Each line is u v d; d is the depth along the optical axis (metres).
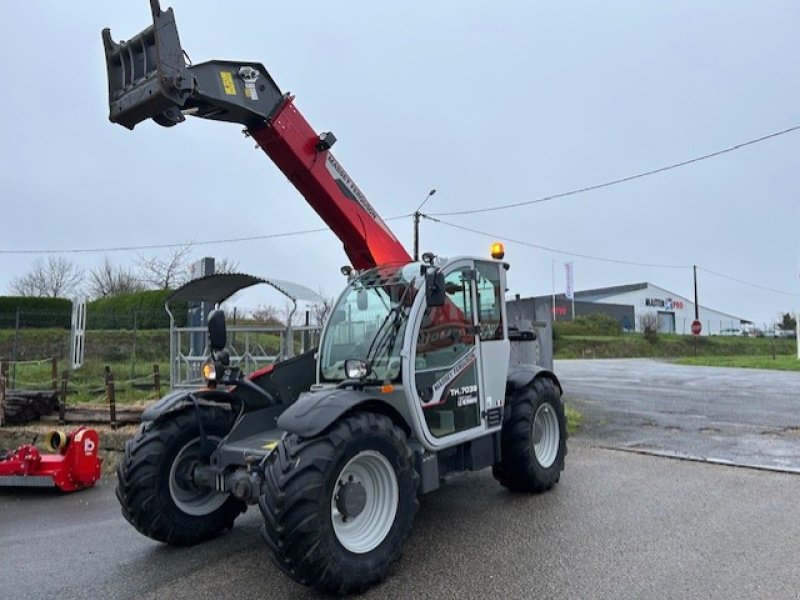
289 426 3.40
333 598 3.36
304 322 9.55
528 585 3.44
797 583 3.38
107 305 21.36
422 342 4.28
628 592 3.31
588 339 38.88
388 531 3.62
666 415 9.62
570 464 6.35
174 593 3.45
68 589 3.53
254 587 3.52
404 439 3.82
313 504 3.23
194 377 10.02
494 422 4.87
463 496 5.27
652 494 5.20
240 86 4.78
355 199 5.50
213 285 8.34
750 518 4.52
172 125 4.44
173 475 4.23
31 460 5.73
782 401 11.38
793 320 55.28
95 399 10.23
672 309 66.56
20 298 19.25
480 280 4.97
